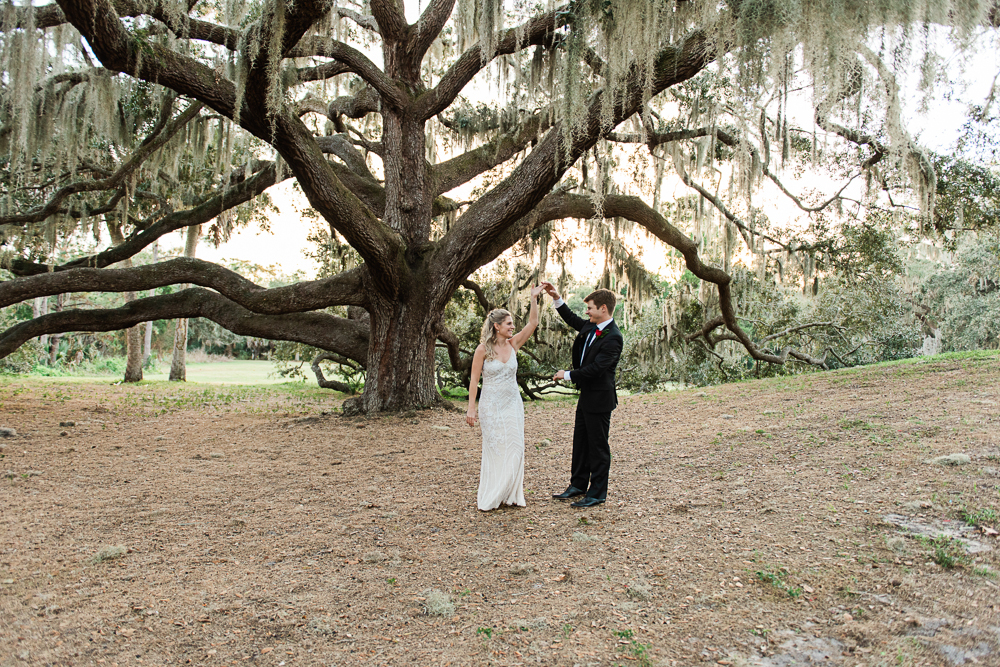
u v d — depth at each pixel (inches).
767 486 189.8
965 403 269.4
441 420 361.7
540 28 327.3
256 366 1525.6
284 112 295.9
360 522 177.9
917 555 132.6
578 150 330.0
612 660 100.3
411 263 403.2
